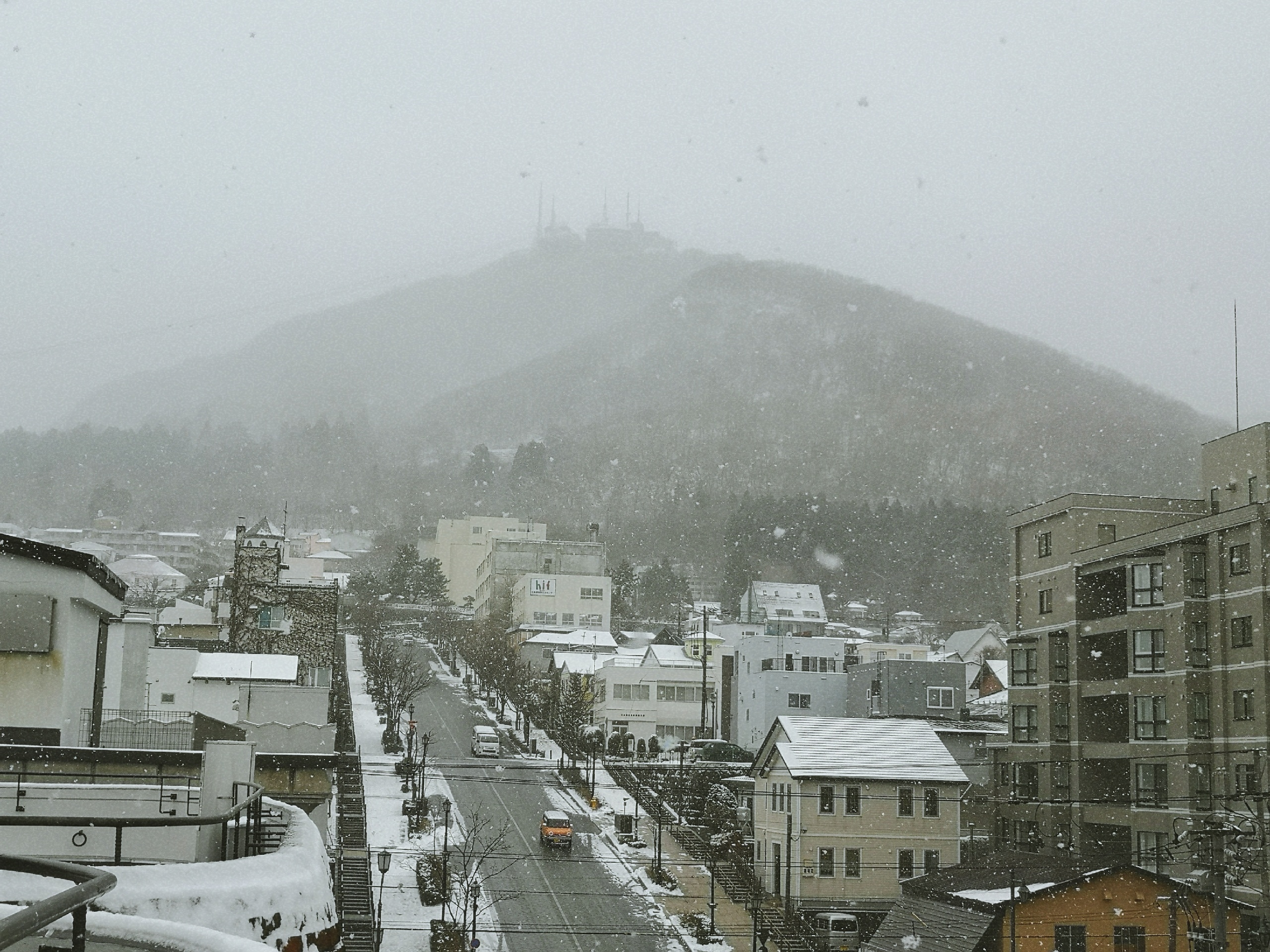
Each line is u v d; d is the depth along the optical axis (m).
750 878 53.22
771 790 54.72
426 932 43.34
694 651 95.50
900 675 77.81
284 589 75.62
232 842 15.77
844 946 46.59
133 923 8.29
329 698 57.78
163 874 10.29
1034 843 54.91
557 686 89.06
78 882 5.95
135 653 46.59
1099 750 53.00
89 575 26.34
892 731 55.22
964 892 40.19
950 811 52.19
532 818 62.12
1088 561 55.31
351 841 53.12
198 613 89.31
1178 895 37.97
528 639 117.88
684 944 44.94
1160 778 49.03
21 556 25.06
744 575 173.38
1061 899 37.78
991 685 93.75
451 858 52.50
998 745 60.06
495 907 47.12
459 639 126.00
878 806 51.78
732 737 89.88
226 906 10.34
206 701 48.75
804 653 84.94
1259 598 45.78
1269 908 38.62
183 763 22.61
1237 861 34.78
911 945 39.88
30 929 5.01
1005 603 189.50
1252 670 45.84
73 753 22.14
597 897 49.69
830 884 50.75
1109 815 51.56
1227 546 47.84
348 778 65.94
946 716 77.62
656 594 174.00
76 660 26.14
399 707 82.00
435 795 64.25
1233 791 45.88
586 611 126.62
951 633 164.12
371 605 141.50
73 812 17.70
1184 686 48.31
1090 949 37.56
